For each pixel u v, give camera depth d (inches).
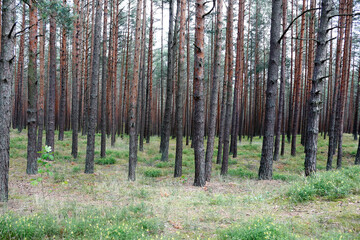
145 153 762.8
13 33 274.2
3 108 271.9
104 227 189.9
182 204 270.4
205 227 202.7
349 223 187.6
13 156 558.6
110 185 369.4
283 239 154.6
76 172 466.0
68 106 1275.8
